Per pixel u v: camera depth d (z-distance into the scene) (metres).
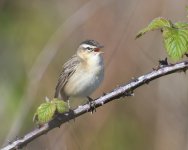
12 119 14.32
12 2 16.17
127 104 14.63
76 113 6.82
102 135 14.35
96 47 10.80
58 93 11.13
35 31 16.12
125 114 14.60
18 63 15.64
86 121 14.30
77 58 10.77
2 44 15.77
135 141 14.48
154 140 14.25
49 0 16.36
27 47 15.91
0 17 15.98
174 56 6.36
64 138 13.15
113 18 14.80
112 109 14.57
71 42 14.96
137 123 14.48
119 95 6.75
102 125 14.40
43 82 14.88
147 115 14.44
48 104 6.77
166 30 6.52
